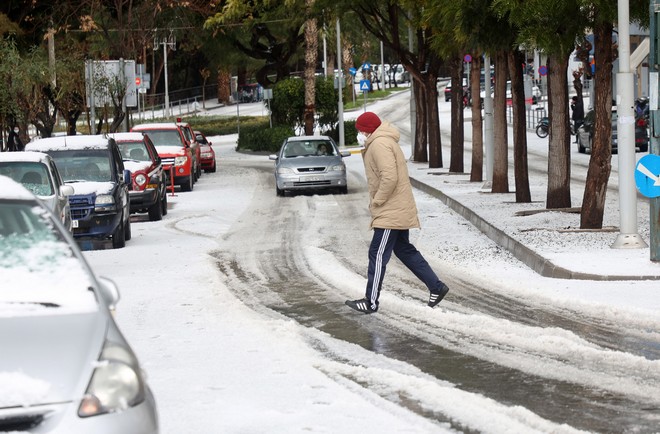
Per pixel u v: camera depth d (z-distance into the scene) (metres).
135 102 56.88
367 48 154.75
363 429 10.05
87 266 8.19
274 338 14.74
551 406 10.92
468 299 17.84
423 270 16.98
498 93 37.91
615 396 11.24
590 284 18.59
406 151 74.69
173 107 143.12
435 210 35.28
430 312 16.58
